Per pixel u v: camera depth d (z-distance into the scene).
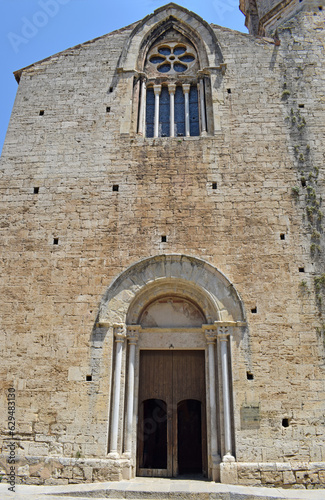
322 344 13.41
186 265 14.57
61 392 13.23
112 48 19.38
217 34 19.42
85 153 16.84
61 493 10.96
